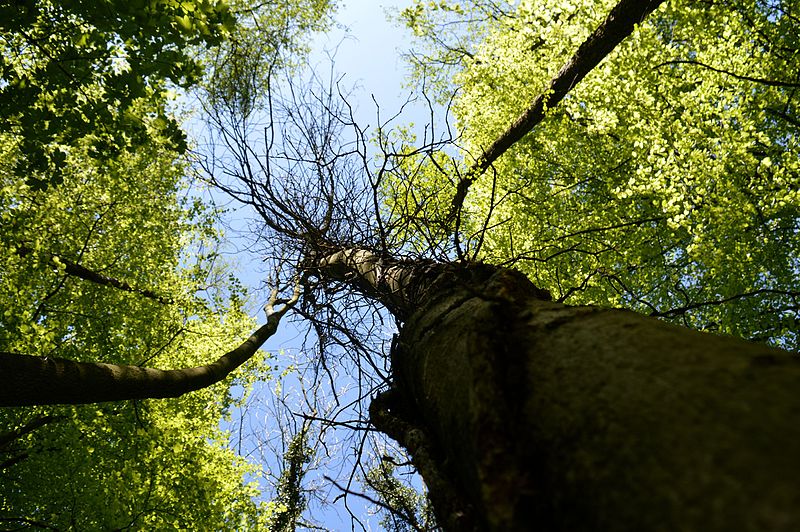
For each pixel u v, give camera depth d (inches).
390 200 273.1
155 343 343.0
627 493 39.5
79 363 138.4
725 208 239.0
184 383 173.6
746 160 243.4
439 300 110.4
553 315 66.5
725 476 34.6
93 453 275.3
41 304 262.8
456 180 323.3
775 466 33.0
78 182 337.1
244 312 397.7
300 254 243.1
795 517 29.7
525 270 308.7
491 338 63.6
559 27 340.2
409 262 160.1
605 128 327.6
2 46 199.8
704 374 43.5
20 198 288.7
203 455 295.4
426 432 101.0
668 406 42.1
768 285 304.2
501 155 422.6
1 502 261.1
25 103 171.8
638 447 40.9
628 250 308.3
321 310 213.8
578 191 415.8
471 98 447.5
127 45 169.9
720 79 251.0
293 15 416.8
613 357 51.8
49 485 253.8
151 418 291.4
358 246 201.5
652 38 275.0
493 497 48.9
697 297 327.6
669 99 280.4
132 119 187.2
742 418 37.4
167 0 154.8
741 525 31.7
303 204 219.3
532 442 51.2
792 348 300.2
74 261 319.3
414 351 103.9
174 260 400.2
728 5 269.0
